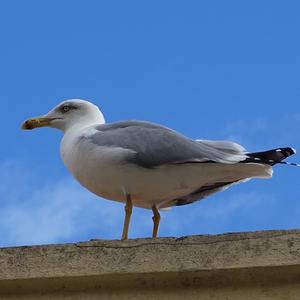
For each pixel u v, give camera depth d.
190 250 9.98
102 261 10.09
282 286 9.83
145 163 12.98
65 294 10.22
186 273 9.95
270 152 13.00
